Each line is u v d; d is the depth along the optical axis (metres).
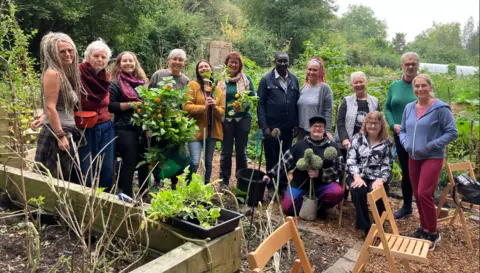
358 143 4.42
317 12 27.00
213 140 4.69
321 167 4.30
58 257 2.64
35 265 2.30
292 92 4.94
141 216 2.58
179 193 2.54
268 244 2.10
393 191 5.96
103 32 13.05
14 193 3.37
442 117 3.91
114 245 2.71
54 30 12.26
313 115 4.90
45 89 3.07
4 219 3.12
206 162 4.70
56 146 3.22
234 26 22.86
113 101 3.74
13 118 3.72
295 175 4.60
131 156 3.82
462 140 7.47
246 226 3.66
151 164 3.86
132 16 13.30
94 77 3.42
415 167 4.18
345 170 4.54
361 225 4.11
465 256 4.07
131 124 3.78
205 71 4.47
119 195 2.89
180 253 2.21
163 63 13.91
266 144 4.98
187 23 16.44
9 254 2.64
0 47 4.52
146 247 2.46
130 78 3.86
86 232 2.90
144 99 3.61
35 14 11.20
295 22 26.34
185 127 3.74
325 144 4.56
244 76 4.83
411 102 4.38
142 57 14.76
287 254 3.47
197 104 4.45
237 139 4.89
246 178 4.58
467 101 9.69
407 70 4.62
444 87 13.34
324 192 4.38
